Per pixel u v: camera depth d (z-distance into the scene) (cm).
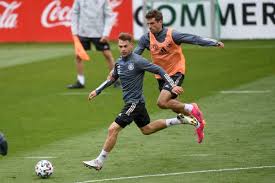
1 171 2717
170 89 3005
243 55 5556
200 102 3981
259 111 3719
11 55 5944
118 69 2741
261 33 6325
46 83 4697
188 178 2558
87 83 4662
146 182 2516
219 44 3000
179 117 2881
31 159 2903
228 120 3538
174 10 6297
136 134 3306
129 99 2730
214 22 6228
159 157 2889
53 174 2658
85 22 4506
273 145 3038
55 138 3275
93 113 3806
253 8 6309
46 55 5862
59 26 6581
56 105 4019
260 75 4734
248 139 3156
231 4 6328
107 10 4500
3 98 4241
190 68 5091
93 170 2708
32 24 6581
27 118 3712
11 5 6569
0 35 6606
